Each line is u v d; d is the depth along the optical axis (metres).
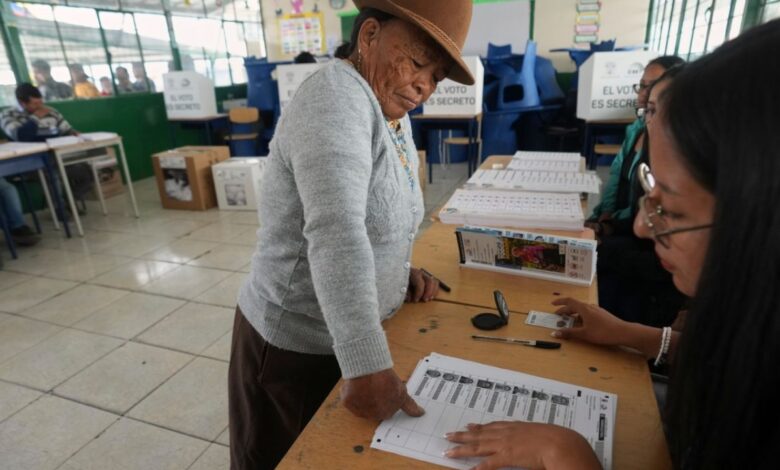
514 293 1.07
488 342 0.89
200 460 1.58
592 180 1.70
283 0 7.18
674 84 0.38
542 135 5.75
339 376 0.99
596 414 0.69
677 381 0.43
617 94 4.22
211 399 1.86
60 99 4.94
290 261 0.85
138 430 1.72
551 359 0.83
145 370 2.04
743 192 0.33
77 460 1.59
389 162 0.80
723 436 0.39
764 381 0.36
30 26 4.59
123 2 5.48
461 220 1.44
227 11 6.97
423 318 0.98
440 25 0.72
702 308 0.37
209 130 5.84
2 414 1.80
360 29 0.77
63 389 1.94
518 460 0.57
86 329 2.38
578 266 1.08
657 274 1.63
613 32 5.92
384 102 0.81
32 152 3.33
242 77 7.51
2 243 3.64
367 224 0.81
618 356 0.83
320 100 0.69
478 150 4.96
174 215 4.25
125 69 5.62
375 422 0.69
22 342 2.28
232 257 3.24
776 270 0.33
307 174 0.66
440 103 4.64
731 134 0.33
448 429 0.67
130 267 3.12
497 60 5.58
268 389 0.97
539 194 1.57
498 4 6.17
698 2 3.72
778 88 0.31
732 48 0.35
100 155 4.20
